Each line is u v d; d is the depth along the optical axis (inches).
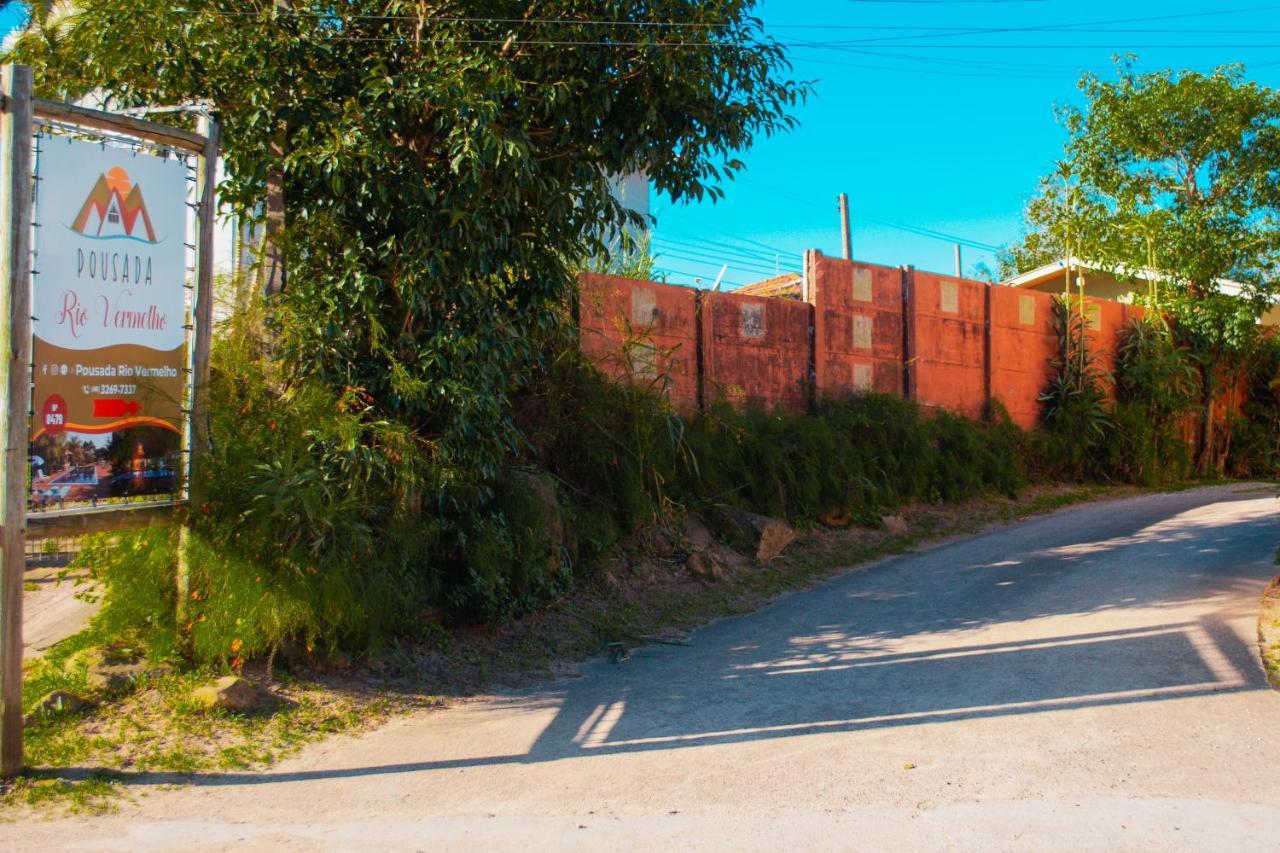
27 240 204.5
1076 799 182.4
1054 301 706.2
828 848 166.1
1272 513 527.5
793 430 509.7
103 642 267.0
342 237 303.6
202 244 255.1
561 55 319.6
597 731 238.7
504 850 170.4
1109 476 714.8
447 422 317.4
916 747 213.8
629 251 437.1
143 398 243.4
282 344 295.1
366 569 282.2
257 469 263.4
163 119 308.5
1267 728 216.2
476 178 292.2
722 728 235.9
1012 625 320.8
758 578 420.8
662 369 473.7
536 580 350.6
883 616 350.0
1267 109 744.3
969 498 594.2
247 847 172.9
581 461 412.8
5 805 191.2
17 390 202.2
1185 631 296.2
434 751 226.4
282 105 294.8
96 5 305.1
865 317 586.6
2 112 204.5
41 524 223.5
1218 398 816.3
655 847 169.5
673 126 339.9
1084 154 787.4
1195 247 750.5
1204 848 161.3
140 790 199.6
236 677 252.1
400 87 300.2
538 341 373.7
